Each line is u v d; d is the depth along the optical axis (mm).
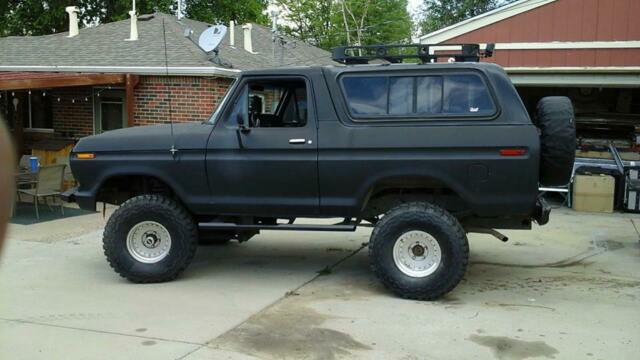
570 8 12266
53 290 5922
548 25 12422
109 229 6145
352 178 5750
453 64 5668
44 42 14633
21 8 25531
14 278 6328
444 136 5543
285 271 6777
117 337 4676
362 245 8164
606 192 11125
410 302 5609
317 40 40719
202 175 6031
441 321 5078
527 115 5504
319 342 4602
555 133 5535
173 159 6055
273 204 5961
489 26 12789
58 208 10461
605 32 12125
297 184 5871
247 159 5918
